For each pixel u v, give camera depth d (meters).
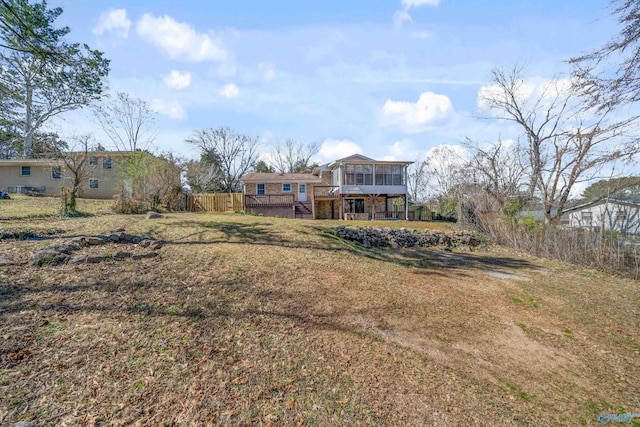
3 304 3.48
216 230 8.80
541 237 11.48
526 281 7.79
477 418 2.78
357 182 25.02
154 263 5.46
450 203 19.73
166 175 17.03
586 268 9.68
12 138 12.30
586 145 12.70
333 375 3.11
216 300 4.33
